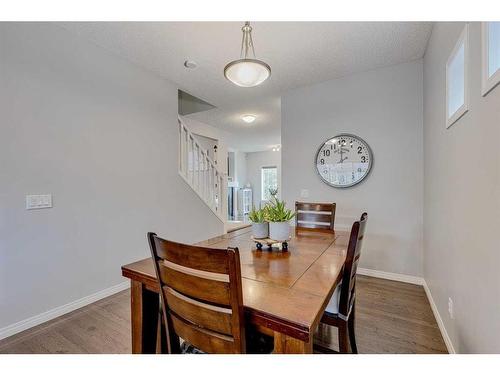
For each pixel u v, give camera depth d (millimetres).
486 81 1062
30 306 1964
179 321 990
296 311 838
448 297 1669
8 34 1876
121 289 2633
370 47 2510
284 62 2801
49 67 2105
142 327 1342
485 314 1091
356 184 3078
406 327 1898
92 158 2410
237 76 1928
